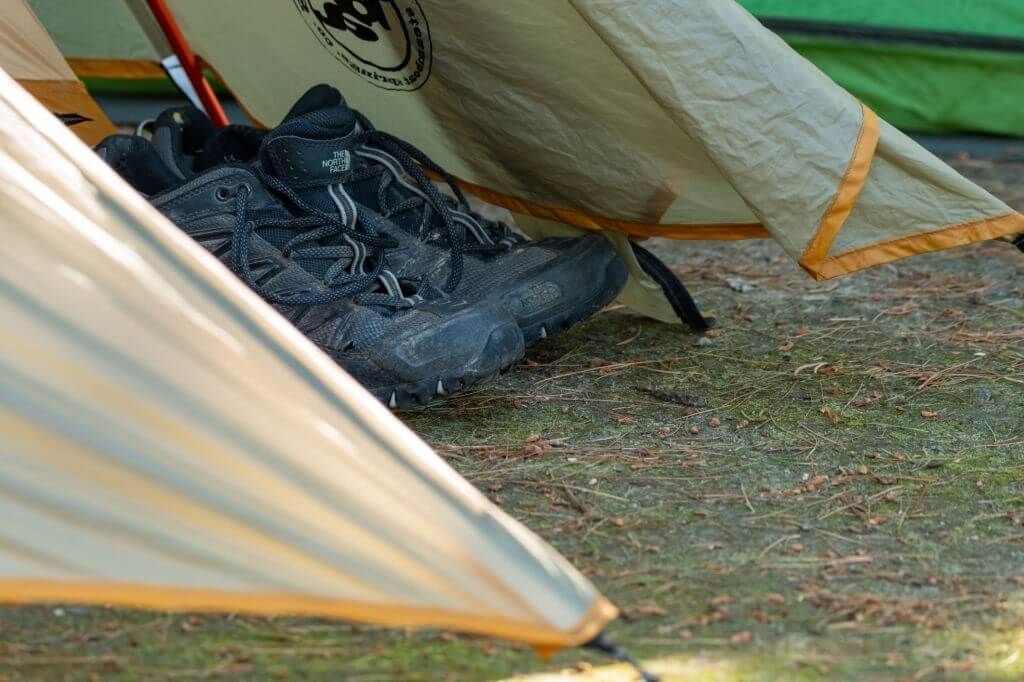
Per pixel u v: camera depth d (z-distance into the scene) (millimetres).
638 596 2656
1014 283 5191
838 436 3594
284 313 3730
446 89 4270
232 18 4781
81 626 2527
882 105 7562
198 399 2070
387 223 4035
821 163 3463
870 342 4430
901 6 7270
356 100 4711
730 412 3795
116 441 2033
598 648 2123
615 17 3277
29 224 2131
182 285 2178
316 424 2117
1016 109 7488
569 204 4473
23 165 2201
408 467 2143
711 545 2906
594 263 4148
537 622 2061
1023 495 3176
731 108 3398
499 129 4289
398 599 2043
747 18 3395
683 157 4035
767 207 3518
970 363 4176
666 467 3396
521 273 3990
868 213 3582
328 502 2061
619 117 3973
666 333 4574
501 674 2342
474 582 2062
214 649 2439
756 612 2559
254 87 5141
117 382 2053
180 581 2037
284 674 2338
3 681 2301
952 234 3578
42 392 2029
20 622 2539
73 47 6203
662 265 4508
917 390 3936
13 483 2018
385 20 4141
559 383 4070
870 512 3090
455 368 3594
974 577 2727
